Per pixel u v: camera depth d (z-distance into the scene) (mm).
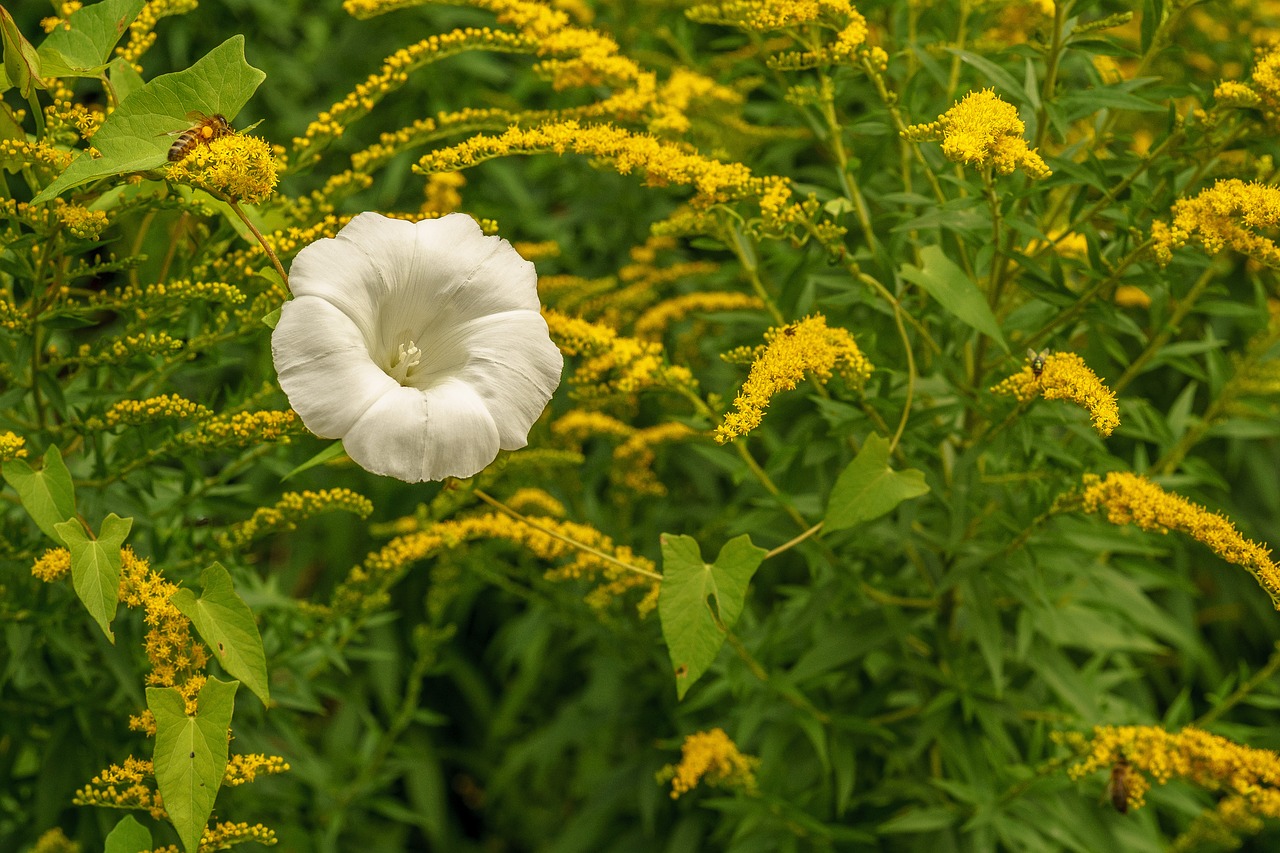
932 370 1012
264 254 940
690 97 1050
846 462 1021
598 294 1094
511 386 875
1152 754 964
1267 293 1122
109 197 914
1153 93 961
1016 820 1021
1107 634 1062
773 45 1092
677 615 898
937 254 951
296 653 1030
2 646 992
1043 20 1037
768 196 949
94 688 1003
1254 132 947
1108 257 996
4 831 1050
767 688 1038
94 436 954
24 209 904
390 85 970
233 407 972
